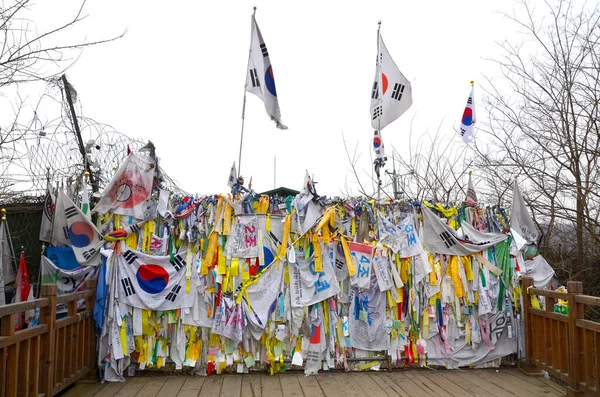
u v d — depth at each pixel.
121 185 6.27
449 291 6.70
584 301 5.13
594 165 8.55
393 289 6.55
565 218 8.79
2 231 5.93
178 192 6.76
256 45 7.26
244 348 6.26
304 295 6.37
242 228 6.45
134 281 6.12
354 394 5.46
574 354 5.24
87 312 5.83
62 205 6.20
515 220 7.21
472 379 6.14
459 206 7.03
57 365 5.00
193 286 6.24
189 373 6.25
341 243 6.56
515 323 6.76
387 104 7.57
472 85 8.30
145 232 6.31
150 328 6.17
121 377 5.95
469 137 8.20
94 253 6.09
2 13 5.38
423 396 5.39
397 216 6.83
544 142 9.48
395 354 6.53
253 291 6.31
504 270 6.81
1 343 3.89
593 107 8.43
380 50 7.69
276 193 7.54
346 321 6.46
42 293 4.83
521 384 5.91
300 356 6.25
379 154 7.50
